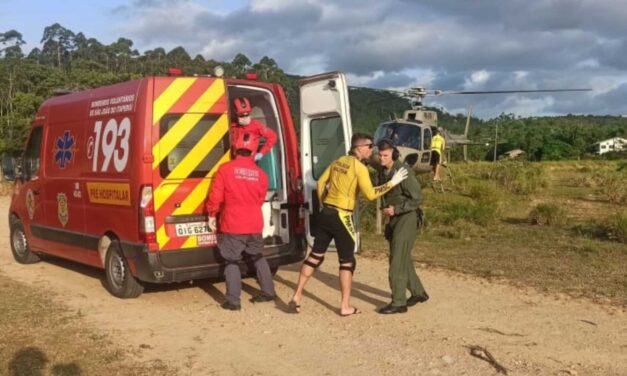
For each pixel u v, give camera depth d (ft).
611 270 29.01
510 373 16.40
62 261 32.32
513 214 53.11
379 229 41.34
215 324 20.92
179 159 22.85
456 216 45.75
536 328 20.31
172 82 23.02
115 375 16.12
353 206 21.72
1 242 38.63
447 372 16.53
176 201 22.77
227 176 22.30
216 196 22.29
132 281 23.73
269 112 26.55
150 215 22.33
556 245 36.68
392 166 22.00
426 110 70.69
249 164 22.79
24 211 30.78
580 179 85.61
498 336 19.52
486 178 83.51
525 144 230.07
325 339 19.29
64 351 17.80
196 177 23.15
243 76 25.99
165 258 22.56
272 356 17.79
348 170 21.33
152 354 17.81
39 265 31.27
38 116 30.19
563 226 45.09
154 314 22.09
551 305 23.07
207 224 23.38
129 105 23.29
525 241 38.40
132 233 22.89
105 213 24.45
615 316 21.59
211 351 18.19
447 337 19.42
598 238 39.34
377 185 22.63
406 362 17.28
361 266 30.86
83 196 25.84
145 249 22.35
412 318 21.56
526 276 27.86
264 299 23.66
